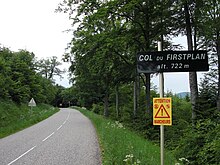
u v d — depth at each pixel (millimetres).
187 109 33812
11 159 13234
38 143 18750
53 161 12672
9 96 48406
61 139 20734
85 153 14664
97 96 51281
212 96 23516
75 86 49562
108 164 10273
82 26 27844
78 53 29781
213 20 20906
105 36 26312
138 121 27781
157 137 22469
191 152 14586
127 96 60125
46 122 38750
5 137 22594
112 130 19625
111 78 33156
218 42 25828
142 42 27375
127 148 11656
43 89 91188
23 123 32625
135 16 26078
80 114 62750
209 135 14281
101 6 25516
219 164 12039
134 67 28703
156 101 6305
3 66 50469
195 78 20406
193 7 20156
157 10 24375
